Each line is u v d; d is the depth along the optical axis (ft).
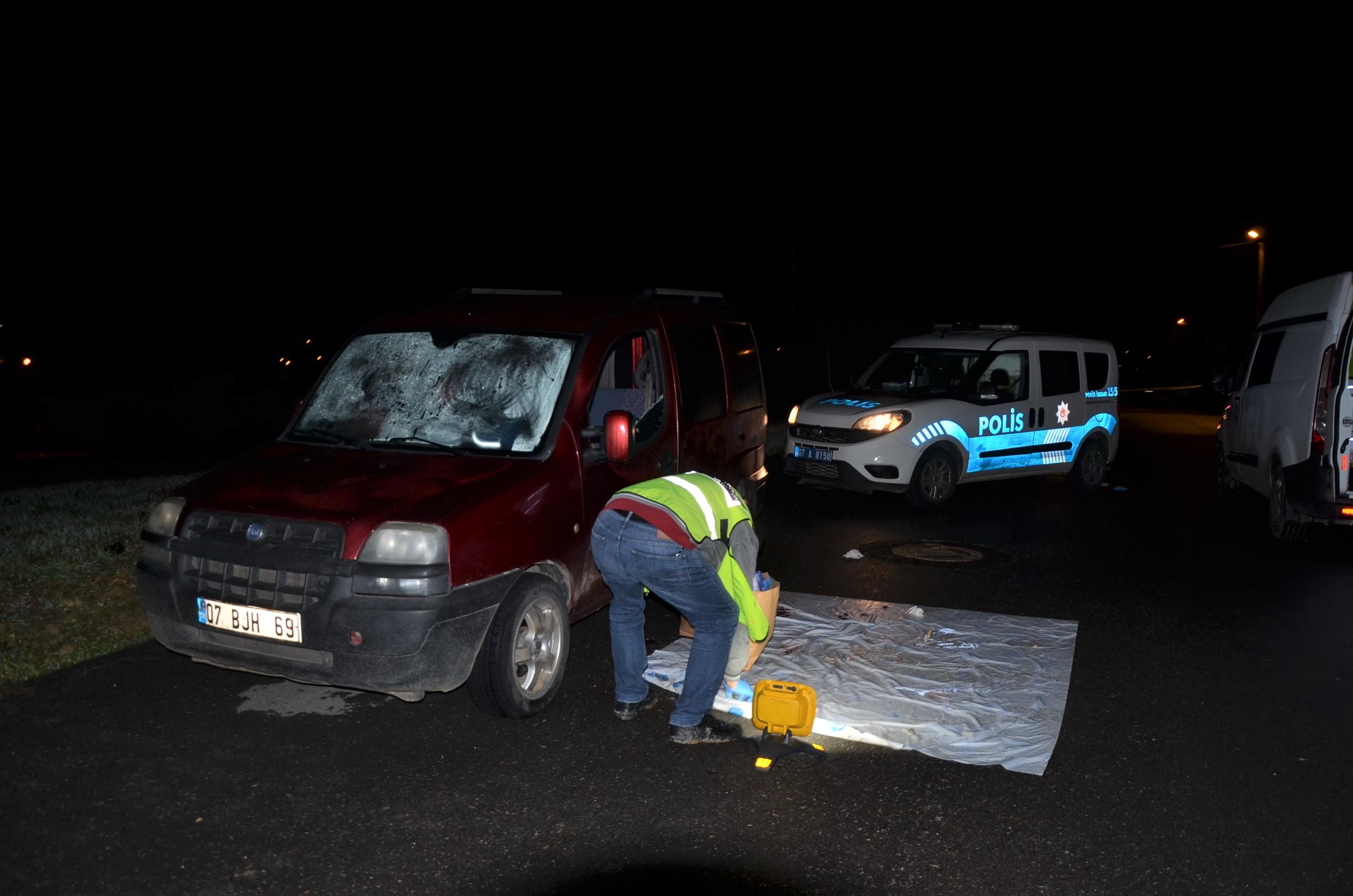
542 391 17.80
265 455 17.54
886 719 15.79
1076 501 37.24
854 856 11.80
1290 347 29.48
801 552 28.02
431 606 14.25
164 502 16.16
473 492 15.47
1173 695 16.99
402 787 13.51
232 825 12.47
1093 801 13.15
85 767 13.97
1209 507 35.81
